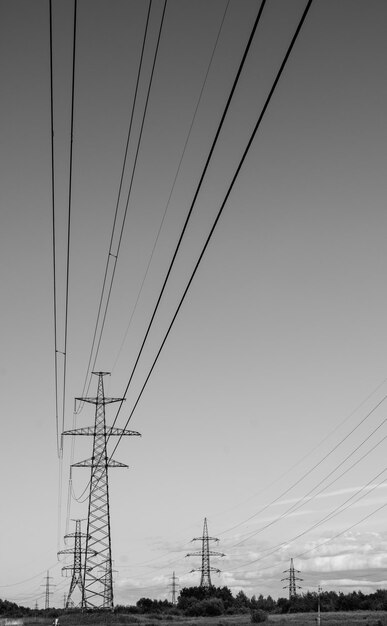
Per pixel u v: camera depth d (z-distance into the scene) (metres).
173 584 153.38
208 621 116.69
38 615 133.00
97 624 85.62
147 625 87.62
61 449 79.38
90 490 86.62
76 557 120.50
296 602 166.12
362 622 95.94
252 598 171.75
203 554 150.50
